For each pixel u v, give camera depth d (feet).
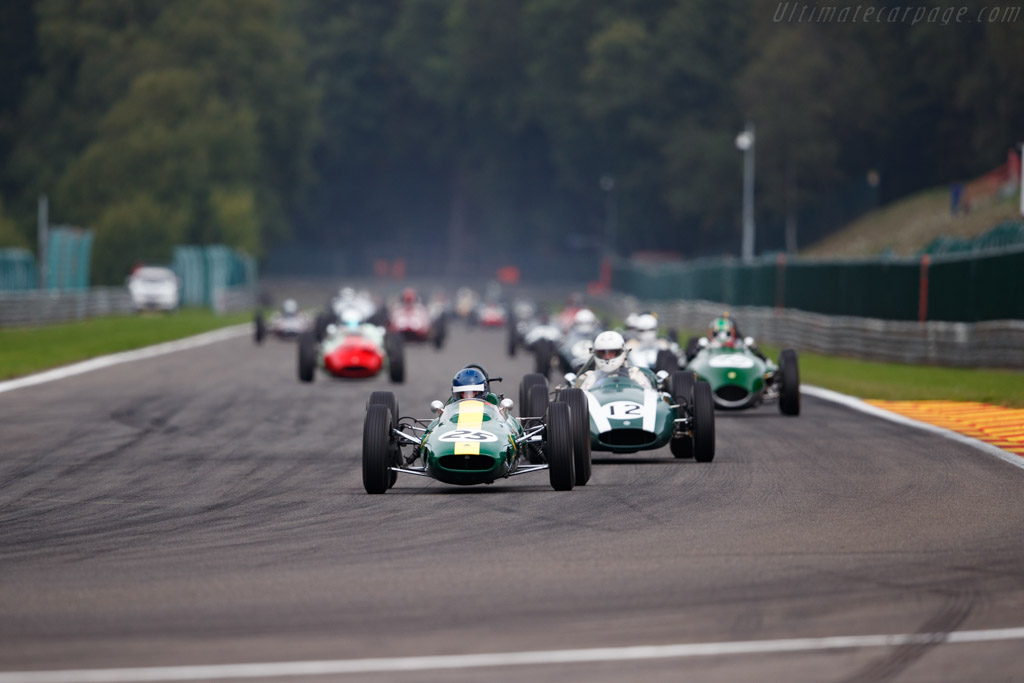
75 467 195.42
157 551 132.05
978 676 87.30
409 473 171.63
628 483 176.55
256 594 112.57
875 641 95.91
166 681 87.30
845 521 146.00
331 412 279.08
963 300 386.93
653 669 89.51
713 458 198.59
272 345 547.90
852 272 474.90
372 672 89.25
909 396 306.96
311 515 152.66
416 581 117.08
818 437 229.45
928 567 120.98
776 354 476.54
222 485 177.47
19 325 584.40
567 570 121.08
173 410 281.33
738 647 94.68
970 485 172.35
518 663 91.04
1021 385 322.96
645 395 196.34
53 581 118.32
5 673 89.20
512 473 167.63
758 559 125.18
